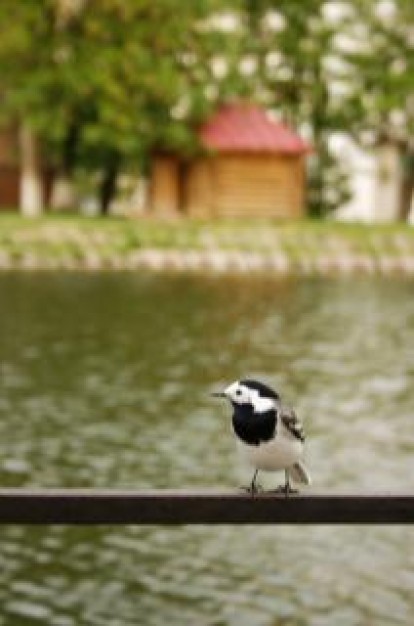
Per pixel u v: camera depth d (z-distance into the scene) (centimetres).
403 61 8850
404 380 3844
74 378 3694
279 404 1038
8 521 976
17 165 8788
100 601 1911
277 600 1930
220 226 7738
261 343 4478
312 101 8900
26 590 1948
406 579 2019
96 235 7338
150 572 2033
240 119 8294
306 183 8912
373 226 8069
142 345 4347
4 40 7744
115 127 7788
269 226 7819
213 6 8075
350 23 8788
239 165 8262
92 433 2973
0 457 2728
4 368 3834
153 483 2552
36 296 5681
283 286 6488
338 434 3078
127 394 3472
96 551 2125
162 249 7312
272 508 984
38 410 3225
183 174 8400
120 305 5425
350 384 3762
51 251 7162
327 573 2039
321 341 4569
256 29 8869
